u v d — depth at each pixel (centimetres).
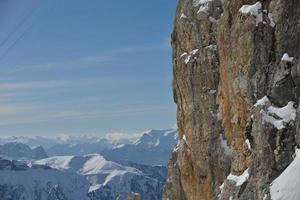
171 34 6322
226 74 4722
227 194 4291
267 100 4056
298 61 3962
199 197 5556
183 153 5841
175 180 6291
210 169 5278
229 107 4841
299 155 3647
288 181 3553
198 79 5522
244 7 4378
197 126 5488
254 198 3850
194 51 5616
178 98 6122
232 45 4512
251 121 4169
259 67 4225
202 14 5478
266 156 3872
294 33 4053
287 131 3828
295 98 3947
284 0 4144
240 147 4434
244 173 4172
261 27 4228
